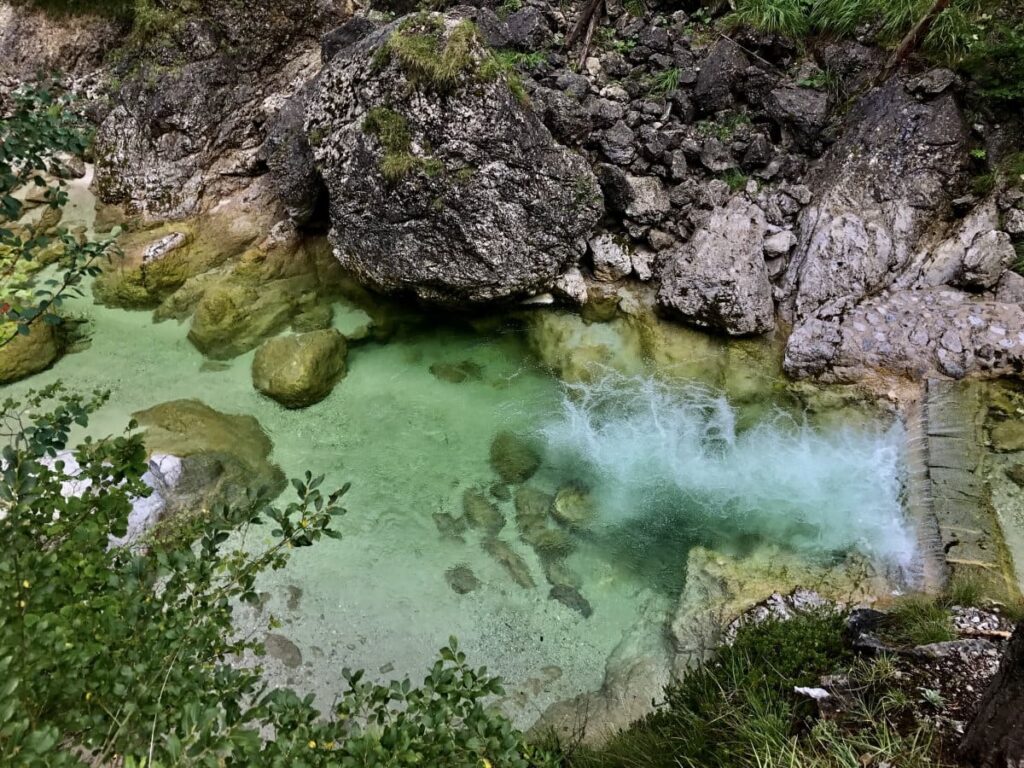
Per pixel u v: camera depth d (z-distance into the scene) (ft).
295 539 8.43
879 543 16.17
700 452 19.12
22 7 28.30
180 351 22.11
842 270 20.44
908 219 20.80
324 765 6.46
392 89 19.43
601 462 19.08
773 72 22.80
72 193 26.99
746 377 20.42
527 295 22.12
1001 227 19.84
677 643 14.80
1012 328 18.63
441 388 21.30
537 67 23.47
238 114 26.94
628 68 23.76
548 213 20.56
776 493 17.87
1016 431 17.42
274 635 15.15
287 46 27.55
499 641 15.35
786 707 11.21
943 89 20.84
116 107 26.81
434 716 7.20
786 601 14.90
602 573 16.62
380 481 18.69
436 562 16.84
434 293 21.61
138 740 6.55
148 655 7.06
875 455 18.19
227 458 18.63
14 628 6.53
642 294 22.34
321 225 24.82
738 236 20.99
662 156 22.34
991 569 14.61
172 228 25.43
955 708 10.64
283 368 20.33
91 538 7.93
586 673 14.83
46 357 21.09
